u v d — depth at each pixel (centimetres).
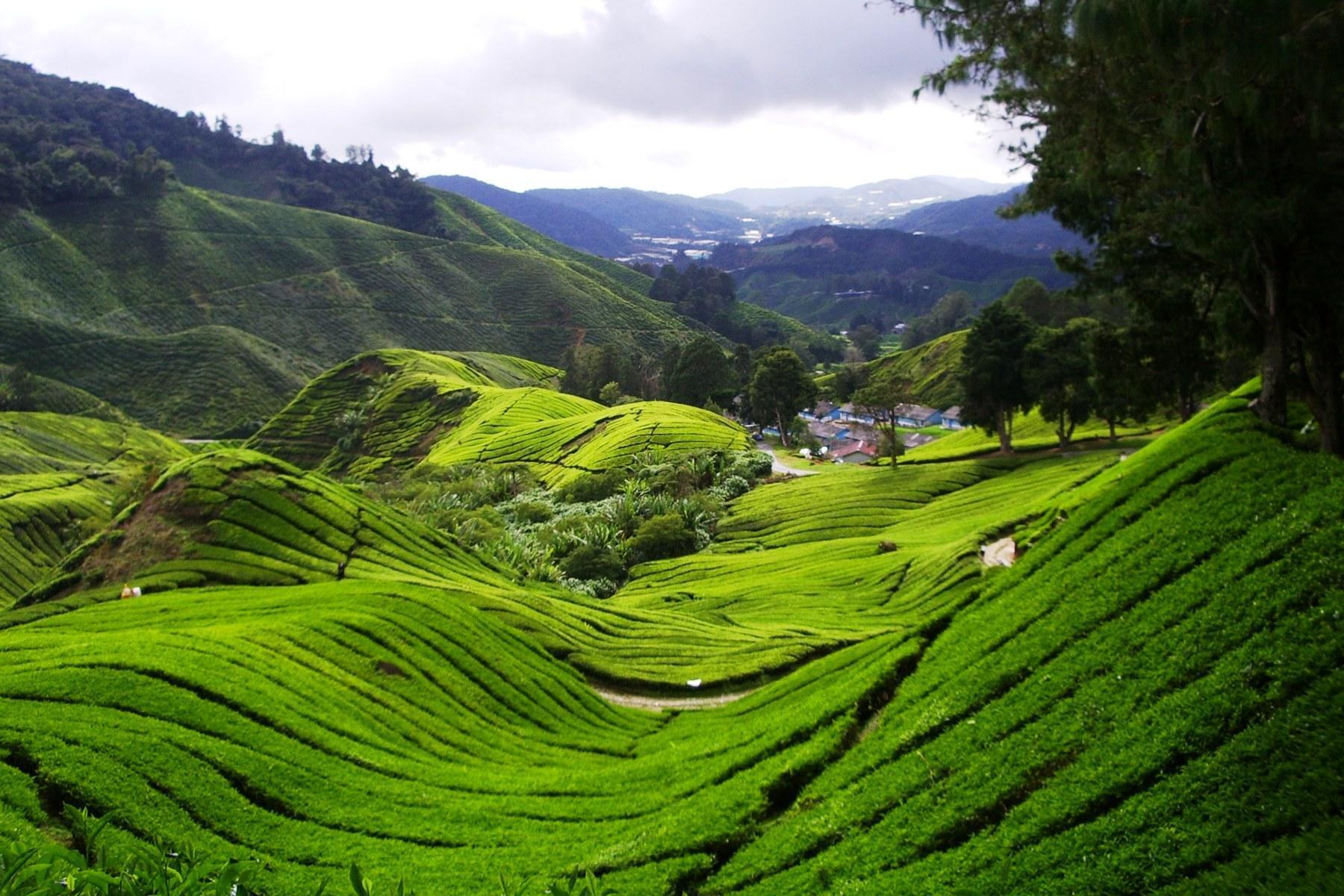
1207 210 2912
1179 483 2877
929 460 11319
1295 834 1526
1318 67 2147
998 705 2331
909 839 2025
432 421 18225
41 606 5016
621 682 4875
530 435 15062
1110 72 2762
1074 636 2416
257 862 1236
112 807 2308
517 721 4075
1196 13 2138
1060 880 1678
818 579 6900
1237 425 3172
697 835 2377
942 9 3036
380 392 19775
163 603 4906
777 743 2825
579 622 5706
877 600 6091
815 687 3672
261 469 6681
